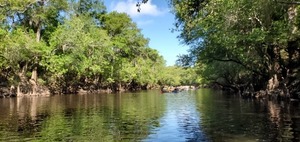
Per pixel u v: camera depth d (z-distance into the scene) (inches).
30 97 2052.2
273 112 988.6
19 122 849.5
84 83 2972.4
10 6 2095.2
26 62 2226.9
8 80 2124.8
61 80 2618.1
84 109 1200.8
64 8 2440.9
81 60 2406.5
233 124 779.4
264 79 1776.6
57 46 2303.2
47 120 885.8
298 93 1299.2
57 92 2534.5
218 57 1695.4
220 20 1272.1
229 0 1128.8
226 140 599.8
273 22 1194.0
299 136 616.1
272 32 1224.8
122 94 2581.2
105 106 1337.4
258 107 1167.6
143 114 1032.8
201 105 1358.3
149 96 2233.0
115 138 636.1
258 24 1282.0
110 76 3196.4
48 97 2062.0
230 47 1382.9
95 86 3110.2
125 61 3316.9
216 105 1333.7
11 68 2151.8
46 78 2488.9
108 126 781.3
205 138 621.6
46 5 2297.0
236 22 1221.7
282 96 1395.2
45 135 666.8
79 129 738.8
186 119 893.8
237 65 2148.1
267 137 614.9
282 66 1530.5
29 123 831.7
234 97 1908.2
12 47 1931.6
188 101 1643.7
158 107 1289.4
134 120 886.4
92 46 2508.6
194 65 1777.8
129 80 3659.0
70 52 2345.0
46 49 2229.3
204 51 1672.0
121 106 1337.4
